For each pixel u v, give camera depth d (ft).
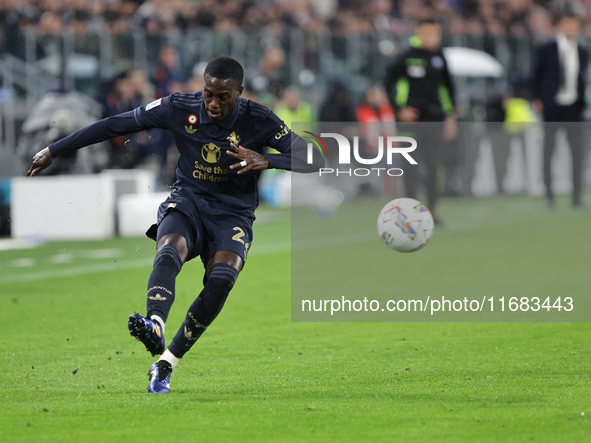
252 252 128.88
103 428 42.09
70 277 104.63
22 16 197.57
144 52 204.64
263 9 242.17
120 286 98.02
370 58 241.55
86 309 83.66
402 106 139.74
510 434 39.93
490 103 223.92
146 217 150.92
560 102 165.99
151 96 195.52
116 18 212.84
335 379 53.67
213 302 49.37
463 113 225.15
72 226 148.36
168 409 45.80
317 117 220.02
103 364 59.88
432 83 138.41
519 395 47.91
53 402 48.19
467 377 53.31
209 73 49.90
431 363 58.39
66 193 147.95
